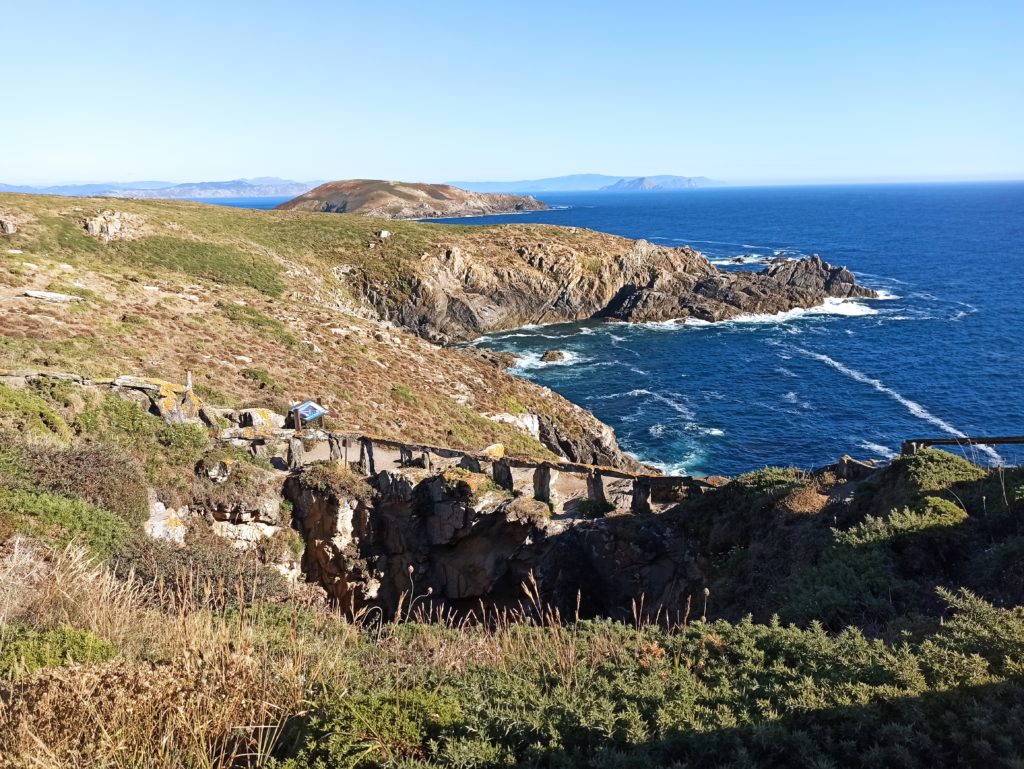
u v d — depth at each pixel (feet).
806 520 44.62
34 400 56.49
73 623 24.23
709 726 17.13
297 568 61.72
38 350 81.05
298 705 19.13
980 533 34.58
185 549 44.62
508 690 19.79
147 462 57.41
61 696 16.81
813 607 29.45
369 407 100.99
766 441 146.00
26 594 26.71
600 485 61.98
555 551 58.49
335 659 22.71
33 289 109.70
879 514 40.83
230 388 91.71
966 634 20.26
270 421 74.74
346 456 67.72
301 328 134.31
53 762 14.75
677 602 50.65
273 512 61.21
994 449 125.80
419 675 22.67
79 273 128.77
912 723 16.43
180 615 23.36
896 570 31.99
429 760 16.47
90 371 79.30
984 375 179.93
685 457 140.05
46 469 44.73
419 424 101.45
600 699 18.40
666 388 184.96
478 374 144.97
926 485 40.63
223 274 203.72
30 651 20.83
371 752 16.38
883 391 172.35
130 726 16.49
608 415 166.40
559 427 132.67
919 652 19.94
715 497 54.95
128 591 27.04
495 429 112.47
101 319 103.09
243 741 17.52
